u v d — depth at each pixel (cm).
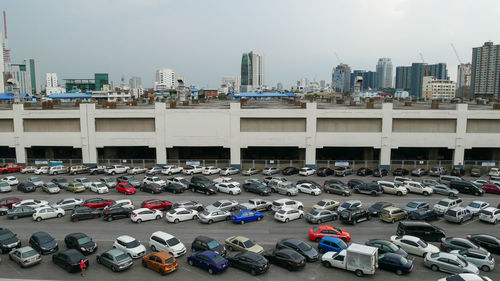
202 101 10112
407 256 2873
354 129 6191
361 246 2762
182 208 3919
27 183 5006
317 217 3759
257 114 6194
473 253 2808
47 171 5991
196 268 2777
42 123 6450
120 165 6147
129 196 4753
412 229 3316
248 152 7256
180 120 6269
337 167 6244
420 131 6134
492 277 2633
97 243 3225
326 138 6188
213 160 6384
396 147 6147
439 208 4012
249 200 4234
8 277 2611
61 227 3641
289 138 6219
